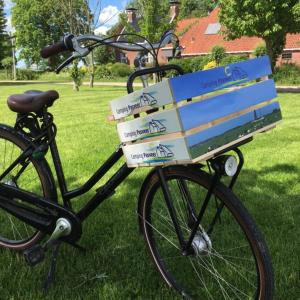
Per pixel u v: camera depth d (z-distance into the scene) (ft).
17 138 10.25
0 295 8.95
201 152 7.13
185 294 8.78
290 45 116.88
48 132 9.96
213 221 8.39
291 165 18.03
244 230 7.41
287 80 90.22
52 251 10.33
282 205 13.61
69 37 8.24
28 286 9.29
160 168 8.33
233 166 7.43
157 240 9.40
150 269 9.87
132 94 7.68
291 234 11.69
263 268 7.23
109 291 9.05
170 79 6.96
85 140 24.40
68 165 18.53
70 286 9.27
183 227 8.55
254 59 8.05
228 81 7.59
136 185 15.42
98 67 140.46
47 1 121.60
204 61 102.63
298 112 36.52
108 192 9.28
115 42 8.48
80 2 88.69
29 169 10.69
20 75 170.71
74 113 38.55
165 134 7.30
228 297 8.59
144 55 8.81
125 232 11.76
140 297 8.91
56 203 9.62
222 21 76.02
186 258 9.37
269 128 8.19
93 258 10.36
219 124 7.33
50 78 166.20
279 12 70.90
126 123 7.94
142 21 75.92
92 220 12.46
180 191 8.52
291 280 9.44
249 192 14.66
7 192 10.18
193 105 7.09
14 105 9.82
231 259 9.61
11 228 11.60
